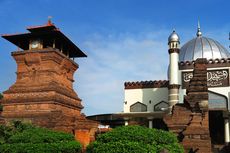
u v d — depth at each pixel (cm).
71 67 2667
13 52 2466
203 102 1552
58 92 2317
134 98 4166
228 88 3625
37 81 2358
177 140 1446
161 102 4038
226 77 3666
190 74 3738
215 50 3978
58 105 2292
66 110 2414
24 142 1578
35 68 2395
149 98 4103
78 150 1664
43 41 2567
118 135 1305
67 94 2441
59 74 2459
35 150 1488
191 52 4009
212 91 3653
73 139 1752
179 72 3784
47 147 1506
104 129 2397
